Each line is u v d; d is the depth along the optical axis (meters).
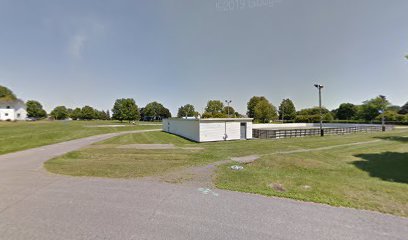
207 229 3.60
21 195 5.23
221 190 5.69
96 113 106.50
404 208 4.50
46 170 7.95
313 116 60.69
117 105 70.19
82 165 8.92
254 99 78.12
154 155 11.86
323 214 4.19
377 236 3.40
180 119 26.91
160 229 3.59
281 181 6.57
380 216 4.11
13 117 75.25
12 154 11.80
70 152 12.61
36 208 4.45
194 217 4.05
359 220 3.94
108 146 15.93
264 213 4.23
